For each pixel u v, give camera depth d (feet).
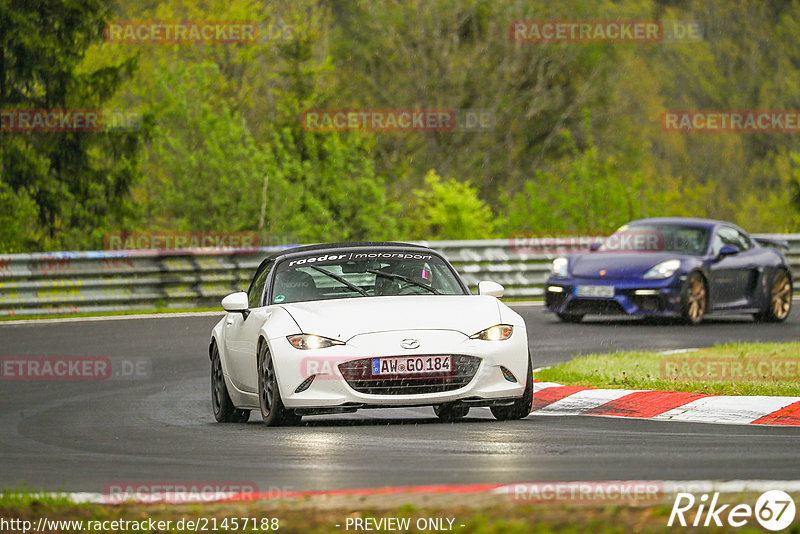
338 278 125.39
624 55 617.62
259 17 537.65
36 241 371.76
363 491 79.15
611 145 604.08
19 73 384.68
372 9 606.14
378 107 599.57
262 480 87.10
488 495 76.23
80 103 388.16
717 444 100.37
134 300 255.09
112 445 109.09
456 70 602.85
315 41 517.96
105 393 151.12
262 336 117.39
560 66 602.44
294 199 369.09
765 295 232.32
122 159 385.29
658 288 218.18
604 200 380.17
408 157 586.04
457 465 91.15
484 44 607.78
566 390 134.62
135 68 394.73
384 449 100.17
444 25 607.37
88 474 92.58
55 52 386.73
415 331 113.60
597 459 92.94
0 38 382.83
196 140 374.02
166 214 375.45
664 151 627.05
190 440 110.42
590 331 212.23
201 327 223.71
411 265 128.88
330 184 389.60
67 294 247.50
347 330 113.70
